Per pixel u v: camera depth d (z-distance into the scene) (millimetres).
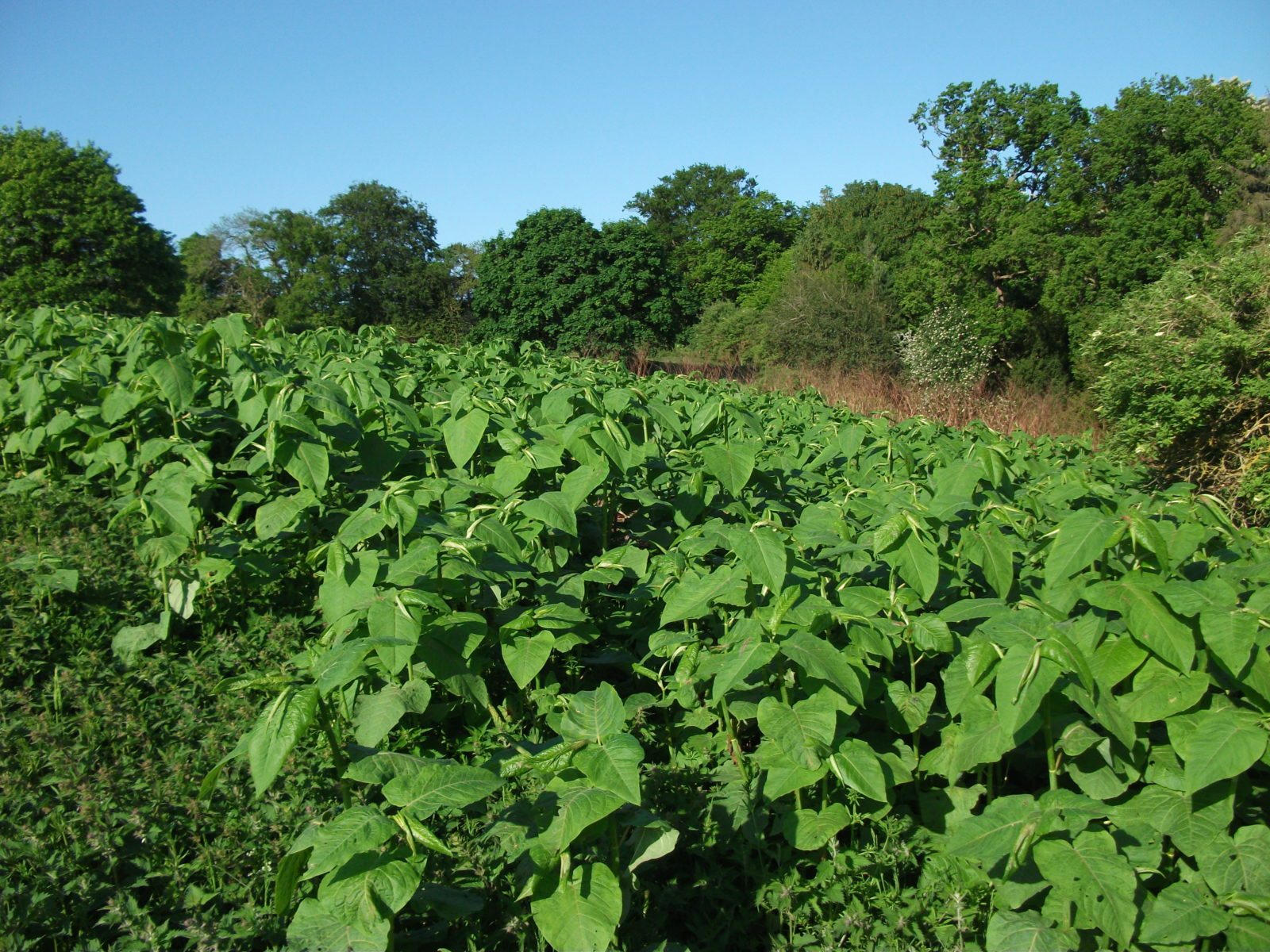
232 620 4148
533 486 4348
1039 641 2480
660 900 2598
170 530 4043
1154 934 2150
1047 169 19625
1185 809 2430
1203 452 9195
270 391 4453
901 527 3021
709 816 2902
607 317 27797
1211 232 17359
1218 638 2355
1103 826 2588
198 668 3604
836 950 2424
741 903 2643
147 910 2418
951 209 20594
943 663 3342
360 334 9867
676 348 29859
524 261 28344
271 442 4043
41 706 3383
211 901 2539
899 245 32844
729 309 29750
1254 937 2113
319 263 43375
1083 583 2875
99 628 3975
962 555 3158
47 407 5574
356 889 1906
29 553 4383
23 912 2348
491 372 8117
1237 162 17594
